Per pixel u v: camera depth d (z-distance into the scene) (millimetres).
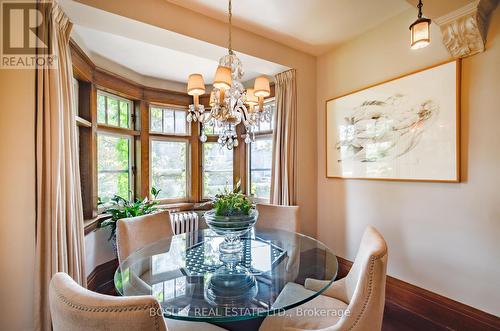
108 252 2814
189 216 3271
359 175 2508
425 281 2045
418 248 2088
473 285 1790
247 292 1256
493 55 1689
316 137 2984
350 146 2592
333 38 2561
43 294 1427
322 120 2920
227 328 1345
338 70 2736
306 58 2881
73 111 1750
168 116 3641
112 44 2506
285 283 1346
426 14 1746
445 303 1922
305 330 1167
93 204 2646
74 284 854
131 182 3314
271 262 1600
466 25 1688
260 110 1926
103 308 715
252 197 3639
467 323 1809
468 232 1811
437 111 1938
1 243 1365
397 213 2229
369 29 2410
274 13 2133
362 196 2510
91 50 2623
